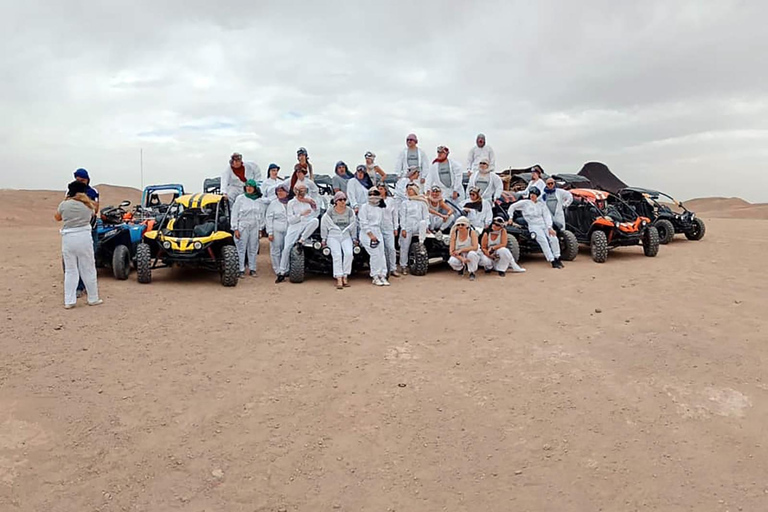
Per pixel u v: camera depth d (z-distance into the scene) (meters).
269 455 3.96
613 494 3.47
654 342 5.99
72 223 7.41
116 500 3.45
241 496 3.51
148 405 4.65
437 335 6.49
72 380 5.09
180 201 10.20
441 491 3.55
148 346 6.06
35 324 6.73
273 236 10.07
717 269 10.54
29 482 3.59
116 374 5.27
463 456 3.93
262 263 12.08
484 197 12.04
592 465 3.78
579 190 13.15
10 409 4.48
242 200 10.10
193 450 4.00
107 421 4.38
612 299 8.05
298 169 10.04
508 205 12.29
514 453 3.95
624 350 5.80
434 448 4.04
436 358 5.74
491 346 6.07
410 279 10.08
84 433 4.19
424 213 10.44
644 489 3.51
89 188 8.70
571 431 4.22
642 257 12.40
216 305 7.94
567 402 4.67
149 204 12.88
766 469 3.67
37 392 4.81
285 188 9.98
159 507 3.40
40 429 4.22
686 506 3.34
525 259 12.31
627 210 12.99
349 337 6.43
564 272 10.50
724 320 6.73
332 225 9.51
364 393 4.92
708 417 4.36
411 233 10.50
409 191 10.46
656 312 7.20
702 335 6.17
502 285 9.34
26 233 19.14
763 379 4.97
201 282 9.74
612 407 4.56
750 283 9.05
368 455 3.96
